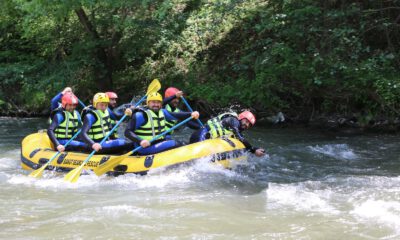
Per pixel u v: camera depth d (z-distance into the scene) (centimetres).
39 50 1542
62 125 709
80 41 1365
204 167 623
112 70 1424
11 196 542
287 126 1098
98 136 693
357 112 1076
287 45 1114
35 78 1402
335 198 520
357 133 990
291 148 836
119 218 456
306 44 1101
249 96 1144
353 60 1012
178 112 701
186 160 622
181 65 1386
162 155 634
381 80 978
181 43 1423
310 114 1143
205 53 1390
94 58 1332
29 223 443
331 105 1112
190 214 468
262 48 1241
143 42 1336
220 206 494
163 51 1445
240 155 659
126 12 1252
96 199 526
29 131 1100
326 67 1027
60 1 1112
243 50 1314
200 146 636
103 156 652
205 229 427
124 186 582
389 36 1109
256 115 1170
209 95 1198
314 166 700
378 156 766
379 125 1031
